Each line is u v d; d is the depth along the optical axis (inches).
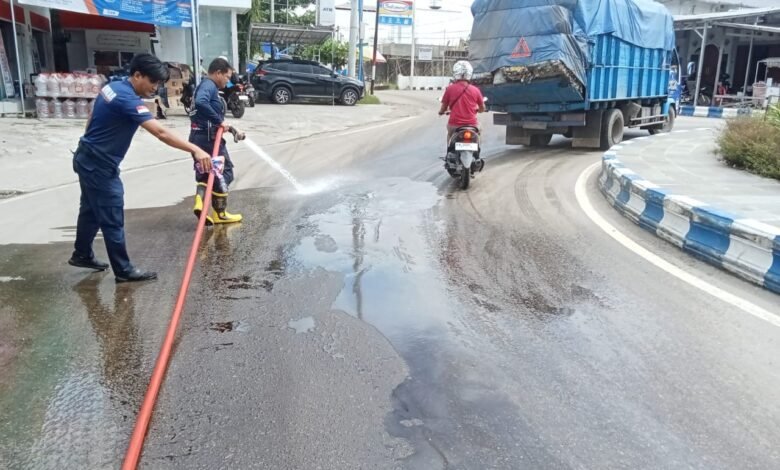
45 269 208.4
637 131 705.6
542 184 362.9
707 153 426.9
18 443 113.4
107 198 186.7
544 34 426.9
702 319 169.2
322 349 150.0
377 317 169.5
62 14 832.9
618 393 131.1
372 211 291.7
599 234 255.3
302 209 295.9
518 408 125.3
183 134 560.4
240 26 1231.5
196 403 126.2
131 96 182.9
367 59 2042.3
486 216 283.4
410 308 175.9
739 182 319.0
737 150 363.9
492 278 201.3
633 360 145.8
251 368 140.6
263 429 117.7
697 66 1115.3
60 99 621.0
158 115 667.4
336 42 1887.3
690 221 233.0
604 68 477.1
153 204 308.0
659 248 236.1
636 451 112.1
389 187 350.0
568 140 592.4
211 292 187.2
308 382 134.6
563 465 108.1
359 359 145.1
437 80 1974.7
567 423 120.3
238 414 122.5
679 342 155.2
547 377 137.7
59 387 132.8
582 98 457.7
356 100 998.4
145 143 511.5
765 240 194.7
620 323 166.6
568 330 162.2
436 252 228.4
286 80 952.9
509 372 139.8
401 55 2222.0
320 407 125.0
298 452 110.9
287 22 1984.5
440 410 124.4
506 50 445.4
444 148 507.8
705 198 276.5
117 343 153.5
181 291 169.9
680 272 208.1
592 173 401.4
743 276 201.0
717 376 138.4
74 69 915.4
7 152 432.8
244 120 689.0
